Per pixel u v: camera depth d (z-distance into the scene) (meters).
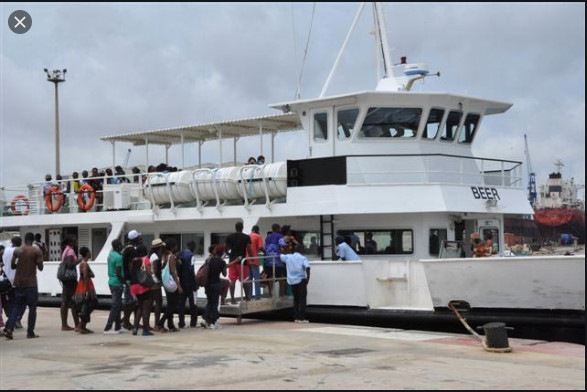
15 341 13.49
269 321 16.62
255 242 16.27
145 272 14.10
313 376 9.47
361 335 13.72
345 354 11.38
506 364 10.48
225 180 18.47
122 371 9.94
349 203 16.38
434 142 18.20
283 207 17.39
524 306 13.66
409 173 16.84
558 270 13.15
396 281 15.55
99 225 21.95
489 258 13.81
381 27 19.77
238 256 15.88
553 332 13.32
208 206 19.31
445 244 16.41
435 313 14.50
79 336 14.27
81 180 22.89
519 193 18.30
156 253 15.00
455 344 12.54
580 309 13.10
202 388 8.68
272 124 21.81
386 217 16.61
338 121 18.08
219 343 12.76
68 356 11.45
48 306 22.17
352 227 16.84
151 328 15.37
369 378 9.33
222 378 9.34
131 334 14.47
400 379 9.26
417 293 15.30
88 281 14.73
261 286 16.73
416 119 17.78
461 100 18.17
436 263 14.38
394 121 17.75
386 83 19.12
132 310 15.17
